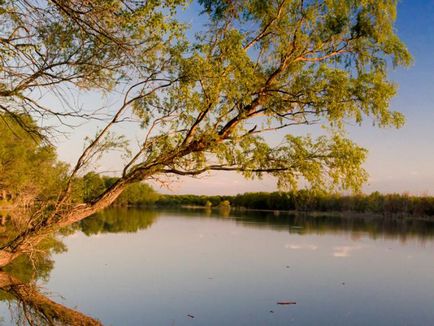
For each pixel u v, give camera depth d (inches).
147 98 406.9
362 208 3902.6
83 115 260.1
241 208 4913.9
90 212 437.4
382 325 444.1
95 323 412.5
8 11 205.8
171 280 613.6
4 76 229.3
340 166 406.0
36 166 751.1
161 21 254.4
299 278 664.4
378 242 1290.6
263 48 448.1
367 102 421.4
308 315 469.7
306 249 1031.6
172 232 1386.6
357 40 452.8
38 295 496.1
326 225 2066.9
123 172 434.6
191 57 364.2
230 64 385.4
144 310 462.0
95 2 209.0
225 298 525.3
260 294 552.4
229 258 838.5
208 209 4392.2
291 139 410.0
